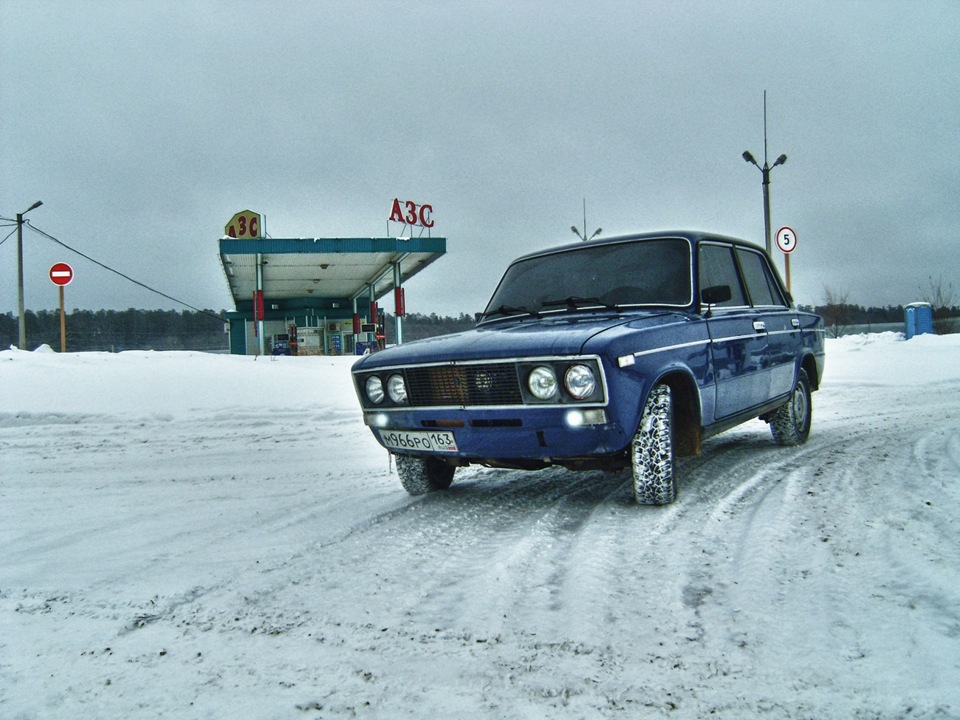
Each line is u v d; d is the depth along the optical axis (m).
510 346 3.62
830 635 2.15
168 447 7.11
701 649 2.12
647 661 2.06
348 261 30.03
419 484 4.56
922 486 3.90
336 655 2.21
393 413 4.07
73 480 5.53
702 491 4.20
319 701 1.92
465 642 2.25
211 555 3.37
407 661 2.14
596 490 4.50
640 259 4.62
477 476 5.23
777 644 2.12
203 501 4.67
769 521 3.37
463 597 2.66
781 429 5.70
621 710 1.80
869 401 9.18
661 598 2.53
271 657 2.21
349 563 3.16
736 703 1.81
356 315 39.34
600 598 2.55
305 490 4.93
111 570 3.19
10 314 52.91
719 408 4.39
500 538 3.46
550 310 4.55
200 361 12.93
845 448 5.48
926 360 14.55
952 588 2.44
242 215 27.55
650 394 3.83
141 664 2.20
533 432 3.61
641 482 3.80
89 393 10.08
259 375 11.80
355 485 5.05
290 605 2.67
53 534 3.88
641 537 3.27
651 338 3.73
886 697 1.79
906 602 2.36
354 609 2.60
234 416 9.09
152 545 3.60
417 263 31.62
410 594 2.72
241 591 2.85
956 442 5.31
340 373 12.52
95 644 2.37
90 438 7.75
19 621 2.60
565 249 5.02
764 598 2.47
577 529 3.57
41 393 9.99
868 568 2.69
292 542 3.55
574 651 2.15
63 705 1.95
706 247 4.73
